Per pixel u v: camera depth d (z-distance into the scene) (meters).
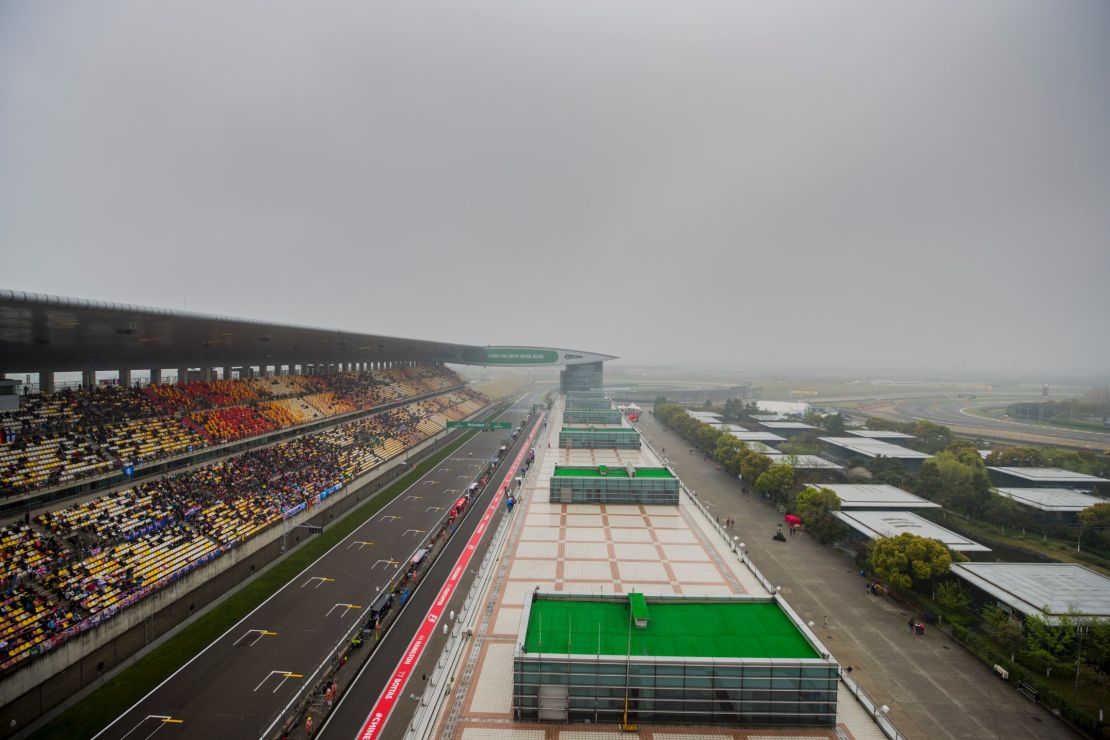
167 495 84.69
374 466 133.12
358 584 80.44
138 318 71.38
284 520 93.44
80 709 52.62
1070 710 53.59
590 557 85.25
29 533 66.44
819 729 48.84
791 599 78.69
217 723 51.12
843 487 128.75
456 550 94.62
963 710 55.75
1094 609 69.19
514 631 64.00
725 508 121.31
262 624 68.94
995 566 81.50
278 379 148.38
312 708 53.41
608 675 49.06
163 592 68.00
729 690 48.84
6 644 52.53
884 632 70.56
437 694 52.81
